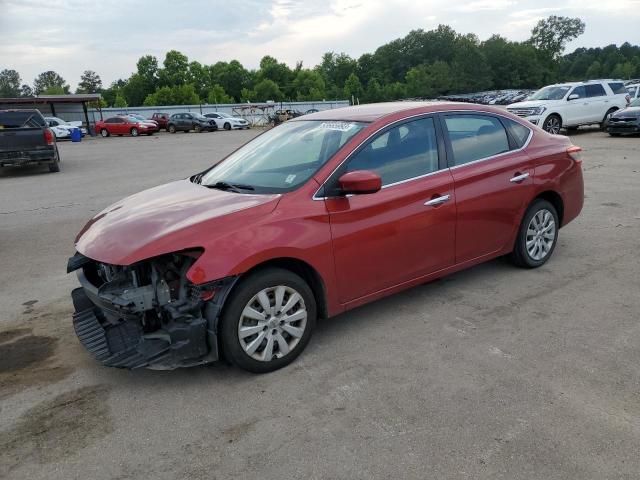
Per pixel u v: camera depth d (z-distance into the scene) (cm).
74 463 280
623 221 701
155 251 327
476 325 417
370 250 394
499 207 477
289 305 362
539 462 264
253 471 268
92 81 16188
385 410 312
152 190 462
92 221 421
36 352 407
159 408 326
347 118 439
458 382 338
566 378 337
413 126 432
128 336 361
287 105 6353
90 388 352
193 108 5931
